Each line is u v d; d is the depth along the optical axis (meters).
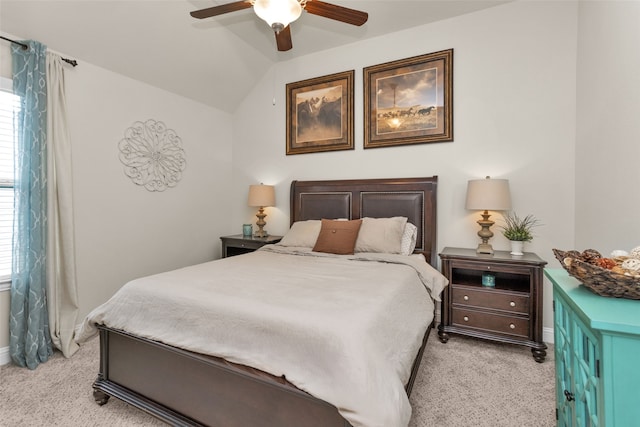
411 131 3.14
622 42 1.68
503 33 2.78
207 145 3.93
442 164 3.03
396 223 2.87
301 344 1.22
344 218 3.37
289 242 3.15
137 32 2.73
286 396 1.24
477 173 2.88
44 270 2.31
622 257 1.09
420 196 3.01
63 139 2.46
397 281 1.91
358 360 1.10
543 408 1.73
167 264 3.45
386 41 3.28
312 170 3.71
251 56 3.65
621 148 1.69
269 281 1.82
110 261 2.90
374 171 3.35
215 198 4.05
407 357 1.42
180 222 3.60
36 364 2.18
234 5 1.94
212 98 3.89
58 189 2.43
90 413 1.68
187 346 1.44
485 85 2.85
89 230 2.73
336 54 3.54
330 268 2.24
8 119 2.29
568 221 2.56
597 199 2.05
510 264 2.37
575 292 1.05
